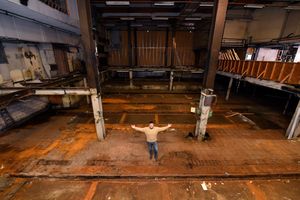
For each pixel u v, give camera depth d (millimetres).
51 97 12445
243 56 19656
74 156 6820
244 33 19797
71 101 13023
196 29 21312
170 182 5621
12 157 6723
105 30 21188
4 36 7672
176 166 6305
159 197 5055
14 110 9602
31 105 10922
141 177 5820
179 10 15500
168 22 19984
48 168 6113
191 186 5473
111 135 8625
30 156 6801
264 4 10695
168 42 22672
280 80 8867
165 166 6305
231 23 19266
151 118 11172
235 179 5770
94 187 5395
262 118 11336
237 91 18984
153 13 15812
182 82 21891
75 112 12000
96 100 7168
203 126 7734
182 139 8273
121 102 14664
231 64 15008
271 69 9641
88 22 6129
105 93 17703
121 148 7426
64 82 10398
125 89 19469
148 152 7160
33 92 6980
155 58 23453
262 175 5914
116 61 23375
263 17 17719
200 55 21719
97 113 7441
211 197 5070
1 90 7000
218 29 6223
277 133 9055
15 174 5801
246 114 12062
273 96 17062
